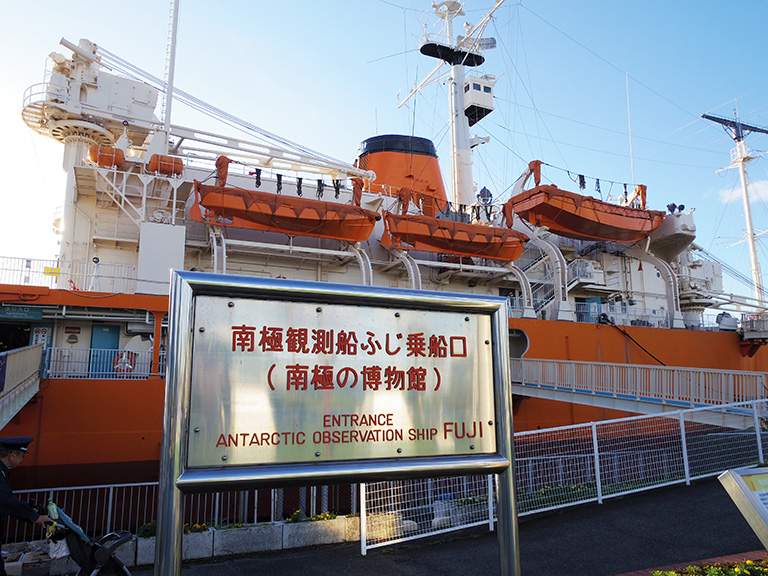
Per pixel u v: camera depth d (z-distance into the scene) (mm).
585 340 25844
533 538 8859
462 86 36094
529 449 11461
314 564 8352
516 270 27781
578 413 24625
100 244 21906
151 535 9055
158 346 17391
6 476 5125
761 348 31906
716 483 11188
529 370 21891
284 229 23109
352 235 24016
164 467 2475
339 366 2910
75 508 15164
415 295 3092
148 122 22547
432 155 32500
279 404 2756
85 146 23266
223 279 2717
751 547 7902
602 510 10086
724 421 12836
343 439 2848
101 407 15719
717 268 40594
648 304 34375
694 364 28750
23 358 12336
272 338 2801
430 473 2975
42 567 8234
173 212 20578
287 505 15258
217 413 2635
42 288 16750
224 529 9070
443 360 3148
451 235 25734
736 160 40156
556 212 27719
